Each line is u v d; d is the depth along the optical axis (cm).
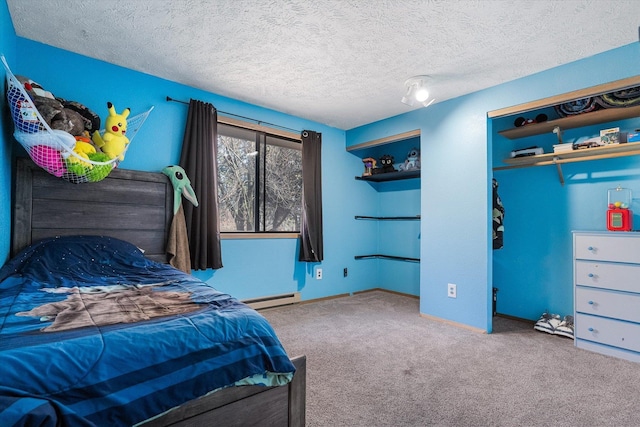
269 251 354
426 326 295
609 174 272
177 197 266
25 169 205
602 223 275
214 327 104
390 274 451
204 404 97
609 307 231
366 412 160
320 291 398
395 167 439
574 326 248
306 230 371
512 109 272
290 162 388
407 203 436
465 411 161
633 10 182
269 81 284
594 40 214
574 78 241
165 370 88
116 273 189
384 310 349
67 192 220
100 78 251
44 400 70
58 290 146
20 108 169
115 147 222
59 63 234
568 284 294
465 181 298
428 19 194
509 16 190
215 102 313
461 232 299
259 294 345
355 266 438
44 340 85
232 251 326
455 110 309
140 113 268
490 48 226
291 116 373
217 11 189
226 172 334
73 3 183
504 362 218
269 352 108
